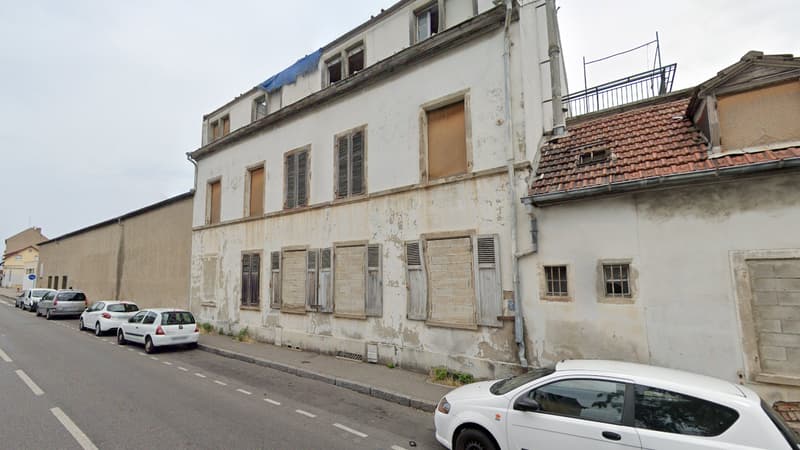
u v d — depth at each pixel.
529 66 8.77
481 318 8.58
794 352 5.59
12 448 5.31
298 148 13.62
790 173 5.79
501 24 9.05
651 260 6.74
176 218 20.42
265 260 14.36
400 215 10.35
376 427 6.37
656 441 3.67
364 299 10.88
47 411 6.81
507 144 8.59
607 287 7.16
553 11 9.48
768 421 3.44
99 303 18.11
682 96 8.47
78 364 10.83
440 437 5.10
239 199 16.02
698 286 6.32
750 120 6.16
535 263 7.96
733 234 6.12
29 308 28.16
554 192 7.49
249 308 14.70
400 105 10.76
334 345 11.50
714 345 6.11
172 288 19.89
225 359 11.84
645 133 7.68
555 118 8.99
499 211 8.63
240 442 5.64
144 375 9.66
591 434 3.98
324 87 13.69
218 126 18.62
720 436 3.49
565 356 7.41
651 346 6.61
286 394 8.20
